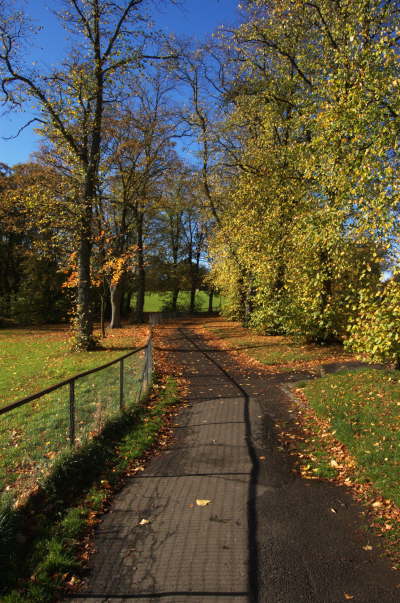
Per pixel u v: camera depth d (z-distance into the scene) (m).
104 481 5.23
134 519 4.44
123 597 3.28
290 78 15.75
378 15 9.11
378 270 8.90
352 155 7.86
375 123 7.62
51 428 6.57
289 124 15.97
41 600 3.20
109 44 15.95
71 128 16.72
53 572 3.55
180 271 48.81
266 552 3.79
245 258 18.34
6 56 14.13
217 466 5.78
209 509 4.61
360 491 4.88
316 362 13.11
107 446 6.25
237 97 18.62
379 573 3.47
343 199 8.30
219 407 8.66
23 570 3.53
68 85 15.51
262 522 4.30
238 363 14.02
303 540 3.96
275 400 9.02
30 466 5.15
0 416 7.67
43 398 8.96
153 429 7.28
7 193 17.64
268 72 17.19
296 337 16.72
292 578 3.44
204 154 23.44
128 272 30.41
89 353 16.38
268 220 16.31
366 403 7.57
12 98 14.62
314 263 13.17
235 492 5.00
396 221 6.92
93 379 7.73
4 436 6.38
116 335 24.19
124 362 8.62
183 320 42.56
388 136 7.07
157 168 28.12
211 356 15.78
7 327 34.44
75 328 17.38
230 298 31.03
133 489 5.15
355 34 8.34
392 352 7.32
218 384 10.80
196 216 45.28
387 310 6.79
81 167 17.02
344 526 4.19
